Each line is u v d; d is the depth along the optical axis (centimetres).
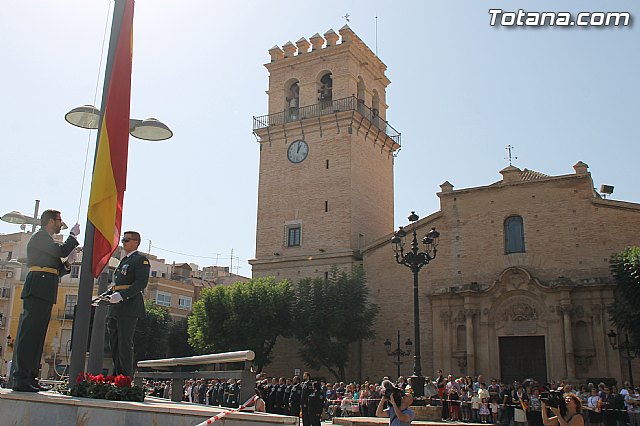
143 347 6169
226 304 4625
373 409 3064
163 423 757
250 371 862
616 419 2820
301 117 5297
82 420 832
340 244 4934
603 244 4147
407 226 4781
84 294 1105
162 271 8756
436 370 4388
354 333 4441
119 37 1212
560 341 4075
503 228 4488
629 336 3856
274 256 5188
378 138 5491
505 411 3009
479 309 4372
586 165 4312
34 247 1052
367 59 5553
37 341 1033
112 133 1170
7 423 926
